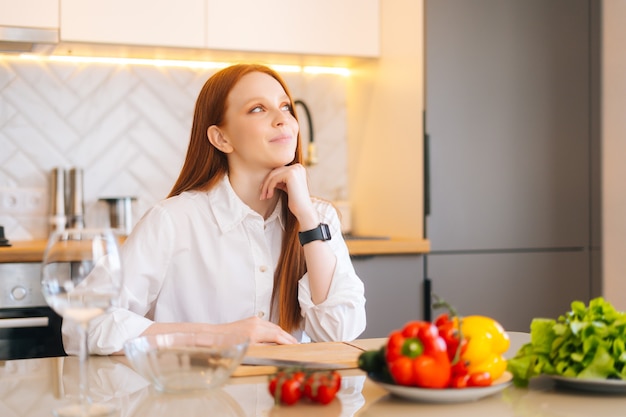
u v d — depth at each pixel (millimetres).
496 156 3180
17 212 3238
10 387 1126
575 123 3303
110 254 1024
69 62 3293
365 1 3357
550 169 3268
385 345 1016
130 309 1712
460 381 972
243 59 3406
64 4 2969
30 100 3250
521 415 939
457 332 994
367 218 3547
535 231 3244
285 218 1784
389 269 3029
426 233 3082
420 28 3094
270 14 3219
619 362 1055
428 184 3080
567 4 3287
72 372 1243
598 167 3336
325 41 3301
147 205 3385
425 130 3078
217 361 1037
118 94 3352
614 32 3307
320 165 3658
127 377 1200
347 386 1100
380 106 3398
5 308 2672
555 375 1064
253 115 1728
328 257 1689
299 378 1001
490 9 3166
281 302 1753
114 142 3348
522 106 3219
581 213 3312
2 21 2896
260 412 949
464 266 3133
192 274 1758
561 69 3279
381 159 3406
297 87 3613
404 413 945
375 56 3377
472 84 3143
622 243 3311
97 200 3316
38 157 3262
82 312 1006
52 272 1003
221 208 1761
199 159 1817
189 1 3117
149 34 3070
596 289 3326
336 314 1645
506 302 3193
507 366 1110
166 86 3412
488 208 3170
